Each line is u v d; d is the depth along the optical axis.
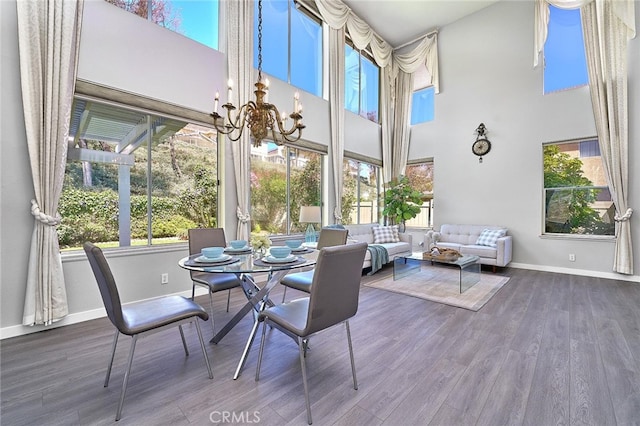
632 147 4.23
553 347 2.19
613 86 4.30
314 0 5.19
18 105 2.37
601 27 4.33
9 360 1.99
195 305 1.88
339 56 5.63
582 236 4.66
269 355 2.10
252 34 4.10
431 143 6.55
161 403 1.55
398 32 6.51
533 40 5.15
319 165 5.50
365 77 6.81
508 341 2.31
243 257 2.34
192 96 3.49
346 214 6.18
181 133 3.51
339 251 1.51
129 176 3.12
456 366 1.94
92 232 2.88
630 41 4.21
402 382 1.76
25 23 2.35
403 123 6.95
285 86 4.71
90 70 2.71
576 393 1.64
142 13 3.17
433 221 6.51
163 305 1.86
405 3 5.59
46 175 2.44
